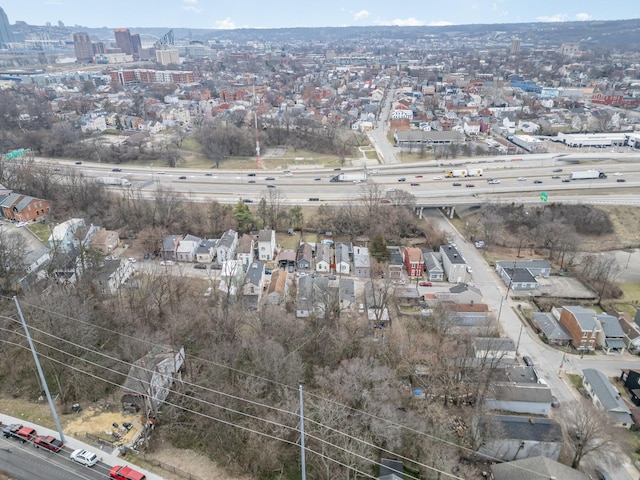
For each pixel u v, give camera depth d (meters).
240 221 124.56
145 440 51.91
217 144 193.75
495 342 77.12
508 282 104.38
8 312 74.06
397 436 55.06
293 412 54.22
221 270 102.50
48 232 117.81
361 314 89.19
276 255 114.31
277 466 51.62
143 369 55.69
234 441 53.69
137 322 75.88
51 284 83.38
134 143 198.38
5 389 60.00
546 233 120.81
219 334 72.00
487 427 57.91
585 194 140.62
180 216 126.31
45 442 49.97
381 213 125.50
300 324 79.69
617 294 101.25
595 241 125.31
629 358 81.44
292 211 126.50
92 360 64.12
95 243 110.81
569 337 84.56
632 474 57.75
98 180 145.88
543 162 175.12
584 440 56.72
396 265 107.50
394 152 197.38
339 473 49.94
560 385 74.38
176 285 92.06
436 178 156.25
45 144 192.25
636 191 142.38
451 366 70.25
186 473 49.03
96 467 48.47
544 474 49.69
